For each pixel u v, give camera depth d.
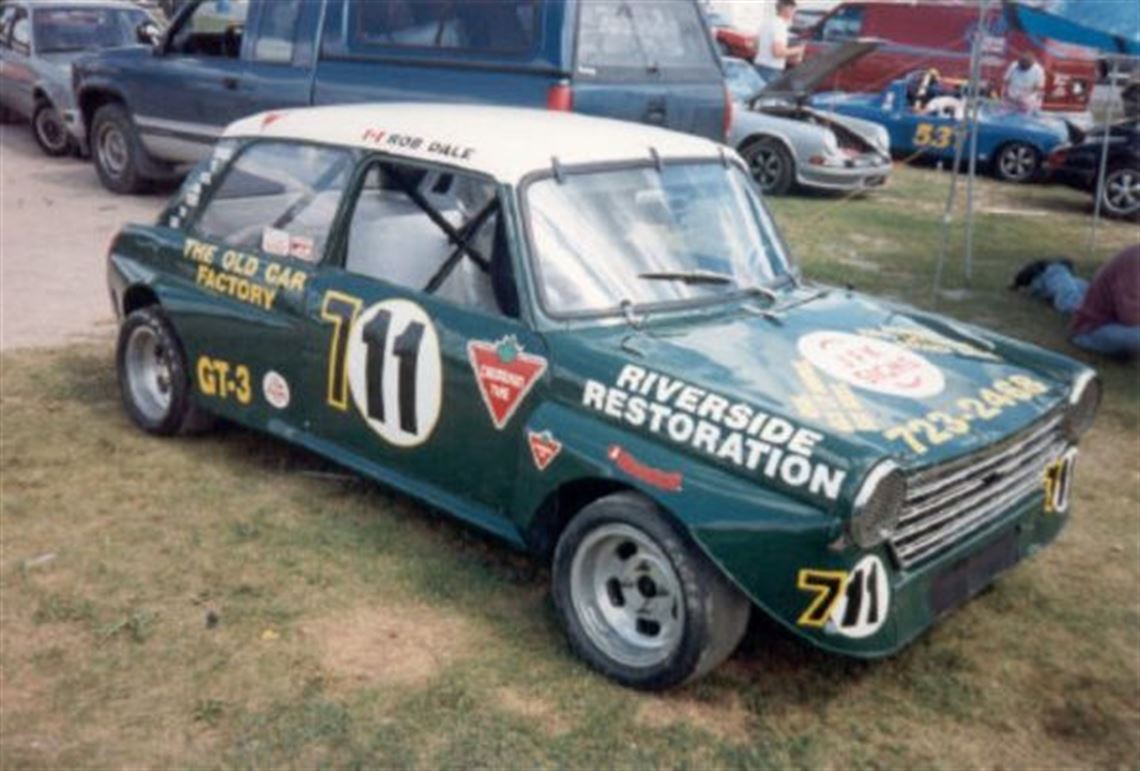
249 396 5.19
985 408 3.86
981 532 3.82
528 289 4.10
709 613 3.56
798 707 3.79
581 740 3.57
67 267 9.06
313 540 4.76
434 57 8.86
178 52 11.06
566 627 3.96
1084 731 3.75
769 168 14.45
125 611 4.20
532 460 3.96
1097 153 14.28
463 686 3.81
